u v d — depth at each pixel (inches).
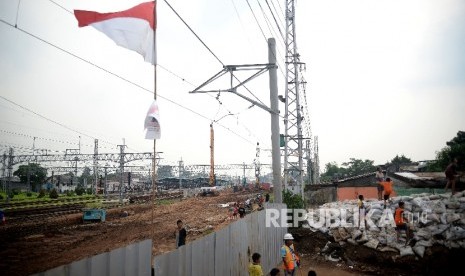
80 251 637.3
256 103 519.8
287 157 927.7
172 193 2294.5
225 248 317.7
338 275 519.8
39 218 1085.8
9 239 749.3
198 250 259.8
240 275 357.4
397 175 1019.3
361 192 1220.5
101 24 249.6
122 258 178.1
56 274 140.3
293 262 375.2
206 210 1380.4
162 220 1095.0
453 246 519.8
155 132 260.5
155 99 263.1
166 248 673.6
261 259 438.6
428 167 1785.2
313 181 1993.1
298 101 973.8
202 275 265.0
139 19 262.7
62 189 3309.5
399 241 563.8
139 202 1807.3
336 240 626.2
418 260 520.4
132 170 2610.7
